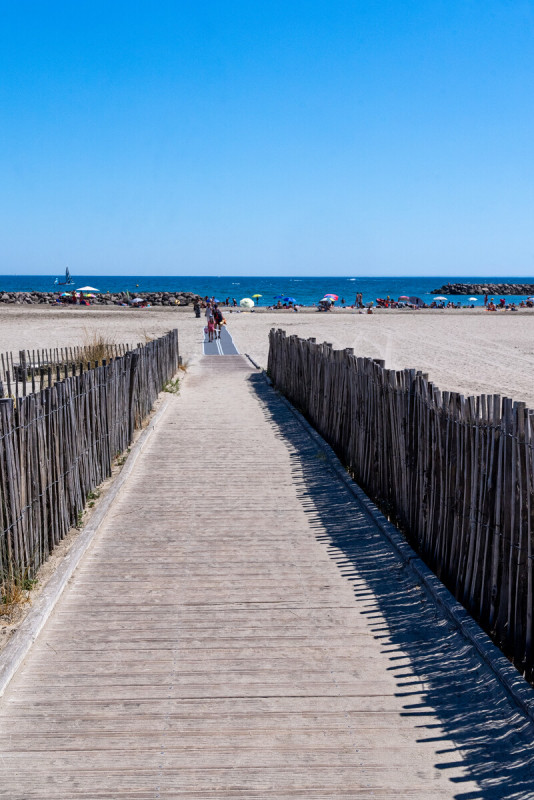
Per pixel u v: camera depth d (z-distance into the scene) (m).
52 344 24.64
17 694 3.77
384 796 3.02
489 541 4.46
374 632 4.48
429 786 3.08
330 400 9.82
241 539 6.21
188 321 39.84
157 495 7.59
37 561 5.43
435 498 5.45
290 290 134.88
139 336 28.98
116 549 5.99
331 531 6.39
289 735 3.43
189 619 4.66
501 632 4.27
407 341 28.66
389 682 3.91
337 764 3.22
